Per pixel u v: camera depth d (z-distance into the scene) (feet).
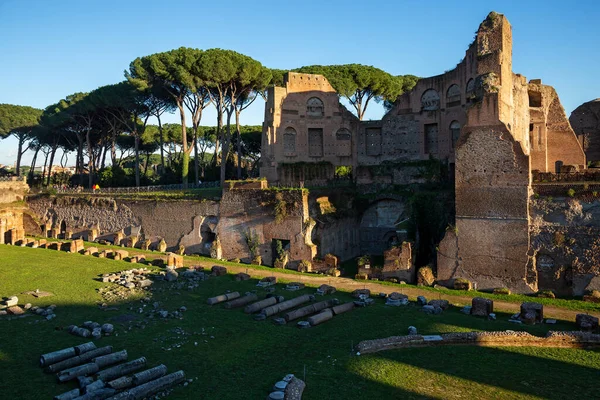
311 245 134.82
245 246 147.23
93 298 95.55
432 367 66.18
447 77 164.96
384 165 168.35
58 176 313.12
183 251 155.53
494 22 117.39
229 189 150.71
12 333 75.25
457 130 162.09
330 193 152.05
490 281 110.22
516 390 59.62
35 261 127.95
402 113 176.65
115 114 238.68
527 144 150.00
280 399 53.88
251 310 89.51
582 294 101.71
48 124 263.29
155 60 186.50
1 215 200.34
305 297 96.22
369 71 222.48
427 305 93.81
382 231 161.07
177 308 90.99
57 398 52.42
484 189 111.14
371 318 87.51
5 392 55.77
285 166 180.65
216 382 60.13
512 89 124.88
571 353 72.18
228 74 188.75
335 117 188.55
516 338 75.51
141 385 56.29
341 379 61.46
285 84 185.16
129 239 167.43
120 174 243.40
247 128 269.64
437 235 128.67
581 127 175.94
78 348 65.72
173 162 260.21
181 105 202.90
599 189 100.78
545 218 105.60
